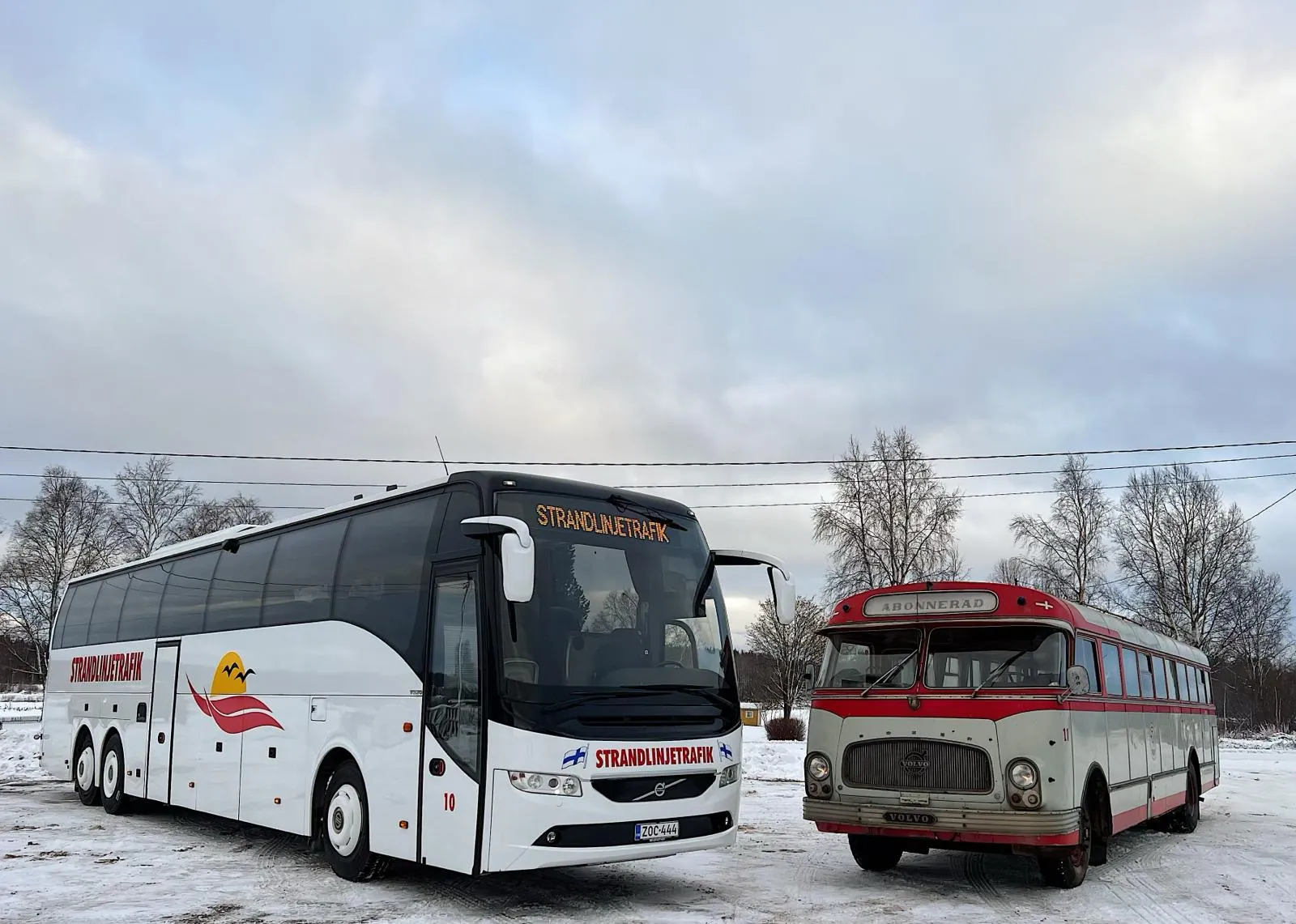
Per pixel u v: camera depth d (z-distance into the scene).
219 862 11.35
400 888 9.84
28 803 17.34
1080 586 52.06
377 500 10.88
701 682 9.61
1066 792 9.67
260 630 12.34
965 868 11.57
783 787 21.48
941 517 46.31
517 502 9.31
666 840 8.86
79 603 19.00
